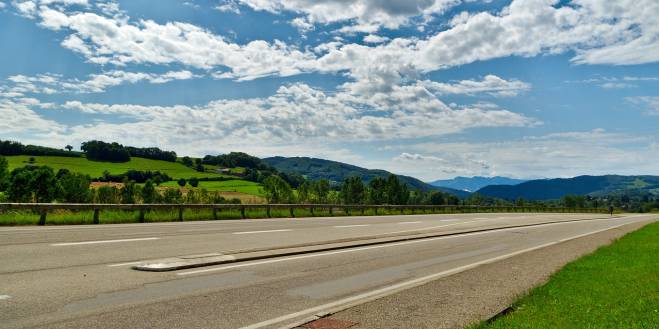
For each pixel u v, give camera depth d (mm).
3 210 18938
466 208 57031
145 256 11688
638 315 7145
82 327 5953
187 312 6898
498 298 8664
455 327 6719
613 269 12258
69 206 20516
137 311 6809
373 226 25844
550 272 11836
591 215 63250
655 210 120438
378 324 6762
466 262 13367
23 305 6828
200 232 18516
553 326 6520
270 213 32312
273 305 7590
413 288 9367
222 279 9438
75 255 11438
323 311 7332
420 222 31453
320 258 13000
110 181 110000
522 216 47875
